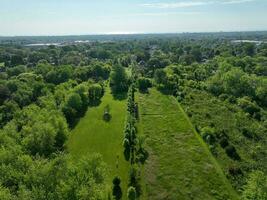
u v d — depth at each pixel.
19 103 137.50
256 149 99.62
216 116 128.38
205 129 109.62
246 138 108.31
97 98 158.12
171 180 85.38
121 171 89.19
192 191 80.81
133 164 92.44
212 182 84.25
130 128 110.12
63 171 68.56
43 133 88.94
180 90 164.25
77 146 104.50
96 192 64.19
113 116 131.25
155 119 127.88
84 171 69.88
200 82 178.25
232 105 141.50
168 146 104.44
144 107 142.50
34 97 147.25
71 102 132.38
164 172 89.00
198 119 124.56
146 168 91.00
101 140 108.56
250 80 157.75
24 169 71.25
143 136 104.56
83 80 191.25
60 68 191.38
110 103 150.00
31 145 87.19
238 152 98.62
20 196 60.72
